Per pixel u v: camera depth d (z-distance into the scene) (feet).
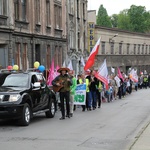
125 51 196.34
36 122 43.52
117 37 184.85
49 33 105.19
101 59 166.71
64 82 46.60
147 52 231.50
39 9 98.17
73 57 126.52
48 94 47.73
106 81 62.95
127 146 29.27
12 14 79.77
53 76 61.77
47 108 47.09
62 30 116.26
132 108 62.49
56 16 112.06
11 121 43.93
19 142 30.53
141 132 35.12
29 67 91.04
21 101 39.14
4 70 49.85
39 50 98.37
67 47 121.08
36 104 43.45
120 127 39.58
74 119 46.47
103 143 30.50
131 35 203.72
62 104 46.57
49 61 105.91
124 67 194.70
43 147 28.58
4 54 77.82
